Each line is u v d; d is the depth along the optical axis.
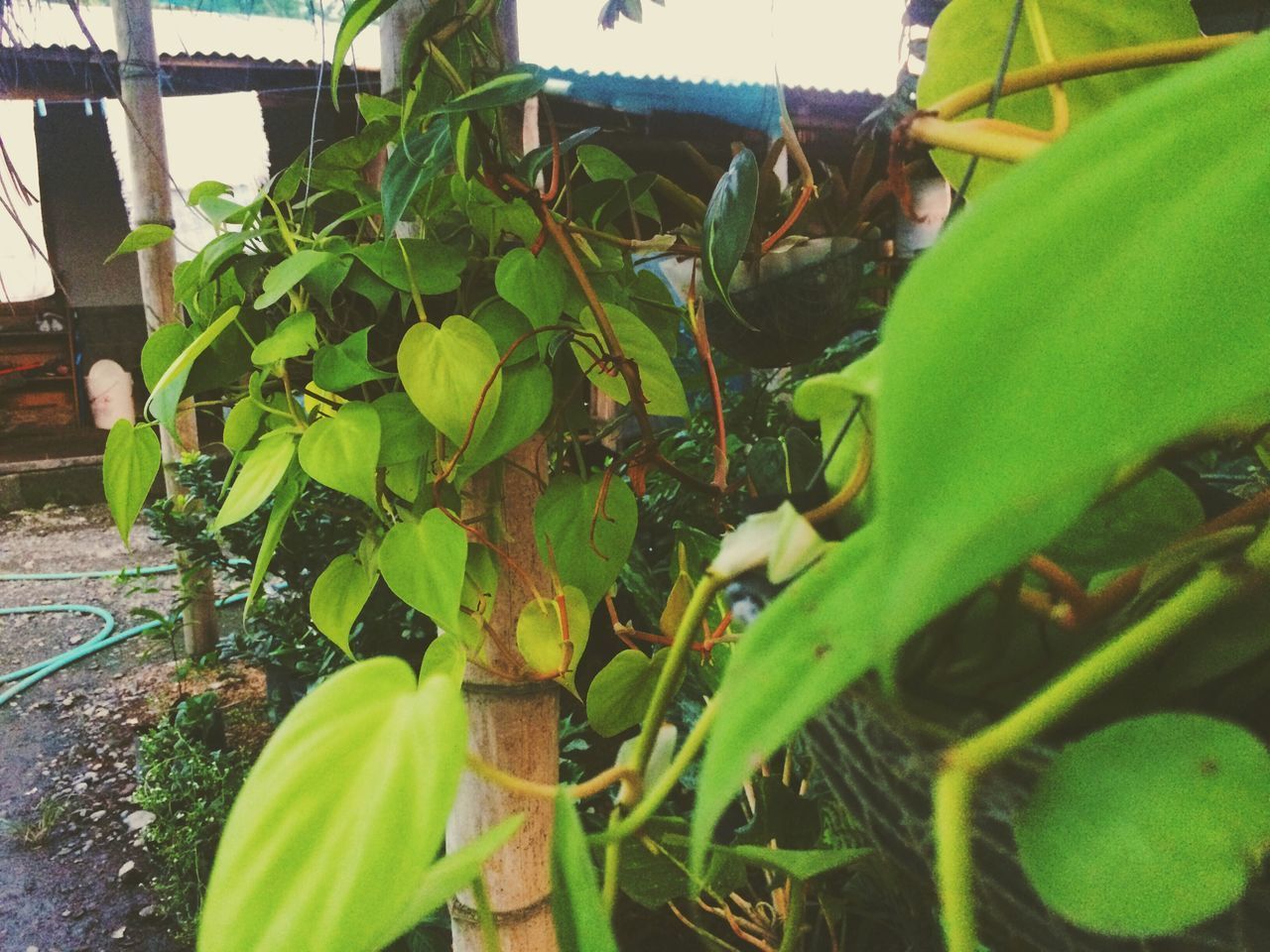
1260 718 0.22
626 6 0.85
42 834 1.98
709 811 0.17
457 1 0.56
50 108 4.89
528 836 0.70
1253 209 0.10
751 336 0.74
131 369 5.57
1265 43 0.12
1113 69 0.25
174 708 2.34
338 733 0.25
